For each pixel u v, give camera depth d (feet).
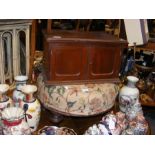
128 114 3.90
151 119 6.63
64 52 3.42
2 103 3.48
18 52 4.20
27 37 4.17
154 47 5.55
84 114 3.59
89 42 3.44
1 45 3.90
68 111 3.56
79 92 3.52
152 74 6.44
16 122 3.07
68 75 3.59
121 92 4.27
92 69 3.67
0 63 4.00
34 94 3.92
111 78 3.88
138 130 3.64
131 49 5.59
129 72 5.57
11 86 4.31
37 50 5.23
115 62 3.78
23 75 4.27
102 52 3.60
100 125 3.45
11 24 3.83
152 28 6.03
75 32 4.09
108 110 3.91
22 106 3.45
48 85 3.60
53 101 3.58
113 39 3.65
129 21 4.71
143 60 6.29
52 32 3.90
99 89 3.65
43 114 4.15
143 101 6.26
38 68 4.58
